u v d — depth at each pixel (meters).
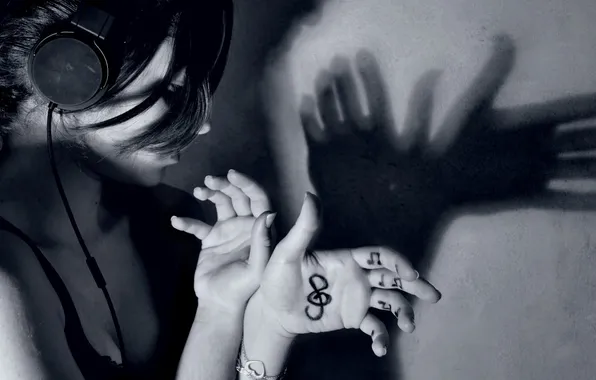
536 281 1.19
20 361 0.81
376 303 0.88
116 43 0.82
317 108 1.20
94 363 0.90
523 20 1.13
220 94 1.22
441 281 1.21
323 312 0.89
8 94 0.87
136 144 0.90
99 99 0.83
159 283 1.04
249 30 1.19
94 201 0.96
